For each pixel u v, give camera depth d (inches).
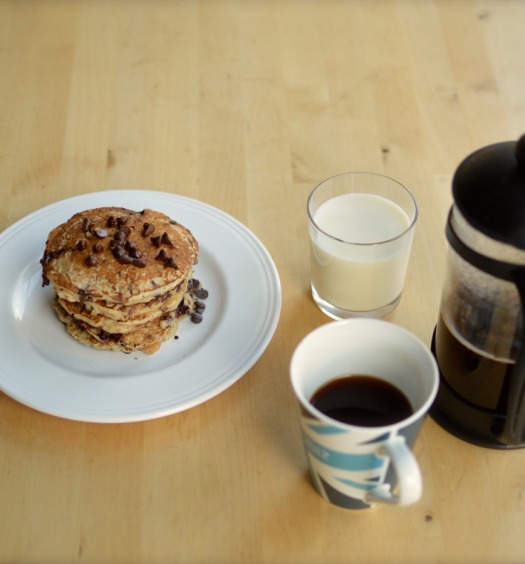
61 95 41.4
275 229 35.5
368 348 28.0
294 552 27.4
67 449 29.4
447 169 37.9
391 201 32.6
